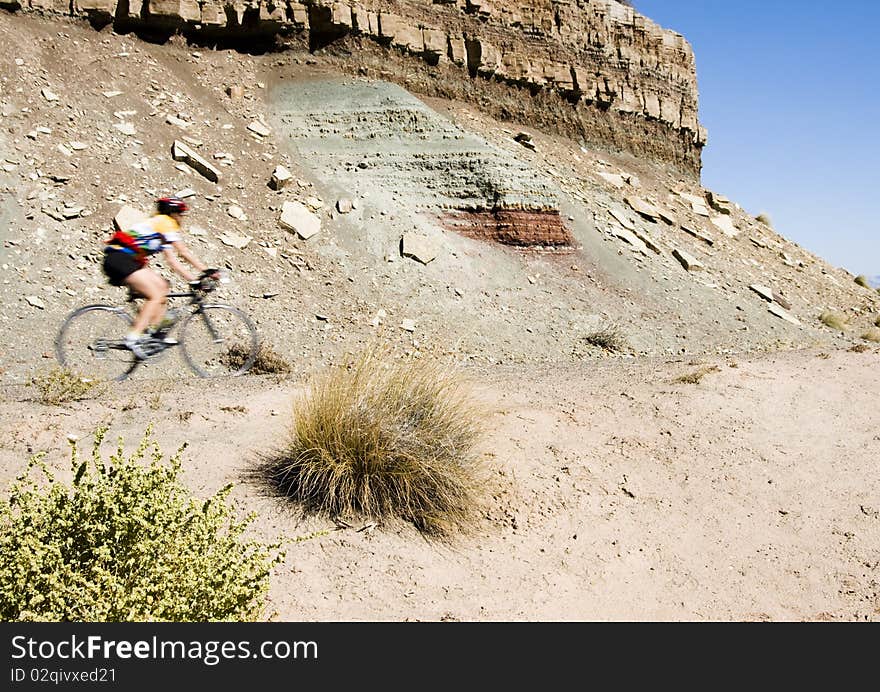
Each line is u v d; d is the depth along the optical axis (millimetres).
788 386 11344
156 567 3598
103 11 21984
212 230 17766
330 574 5211
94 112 19281
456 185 22750
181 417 7484
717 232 32188
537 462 7617
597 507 7086
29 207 15695
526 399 9742
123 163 18219
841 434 9742
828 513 7664
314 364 14562
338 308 17375
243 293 16328
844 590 6316
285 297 16906
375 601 5047
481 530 6227
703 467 8359
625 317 21250
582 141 33094
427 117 24609
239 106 23094
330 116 23969
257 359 13383
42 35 20812
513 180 23062
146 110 20438
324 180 21641
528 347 18266
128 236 8555
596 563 6168
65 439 6531
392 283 18984
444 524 6043
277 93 24703
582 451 8172
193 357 13172
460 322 18422
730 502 7664
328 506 5984
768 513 7559
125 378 9117
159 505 3896
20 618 3416
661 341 20562
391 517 6035
